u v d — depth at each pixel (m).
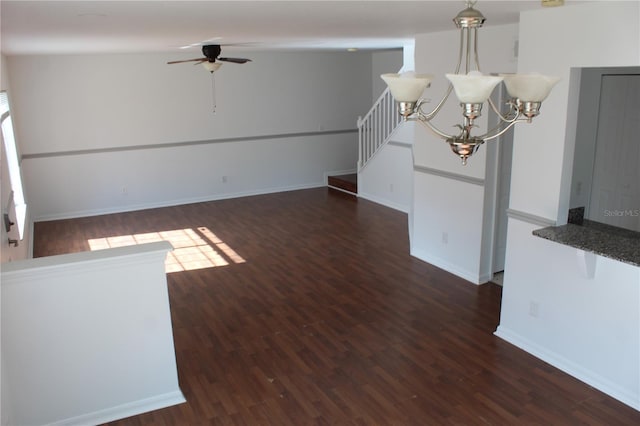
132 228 7.46
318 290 5.16
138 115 8.26
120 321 3.23
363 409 3.33
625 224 3.77
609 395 3.40
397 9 3.18
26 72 7.45
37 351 3.06
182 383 3.66
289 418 3.26
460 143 2.03
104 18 3.21
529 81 1.97
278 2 2.74
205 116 8.77
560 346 3.72
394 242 6.56
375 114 8.42
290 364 3.87
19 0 2.40
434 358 3.90
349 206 8.41
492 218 5.12
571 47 3.34
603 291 3.36
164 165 8.61
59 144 7.83
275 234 7.01
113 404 3.32
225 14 3.18
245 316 4.64
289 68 9.30
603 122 3.74
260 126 9.27
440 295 4.99
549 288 3.73
